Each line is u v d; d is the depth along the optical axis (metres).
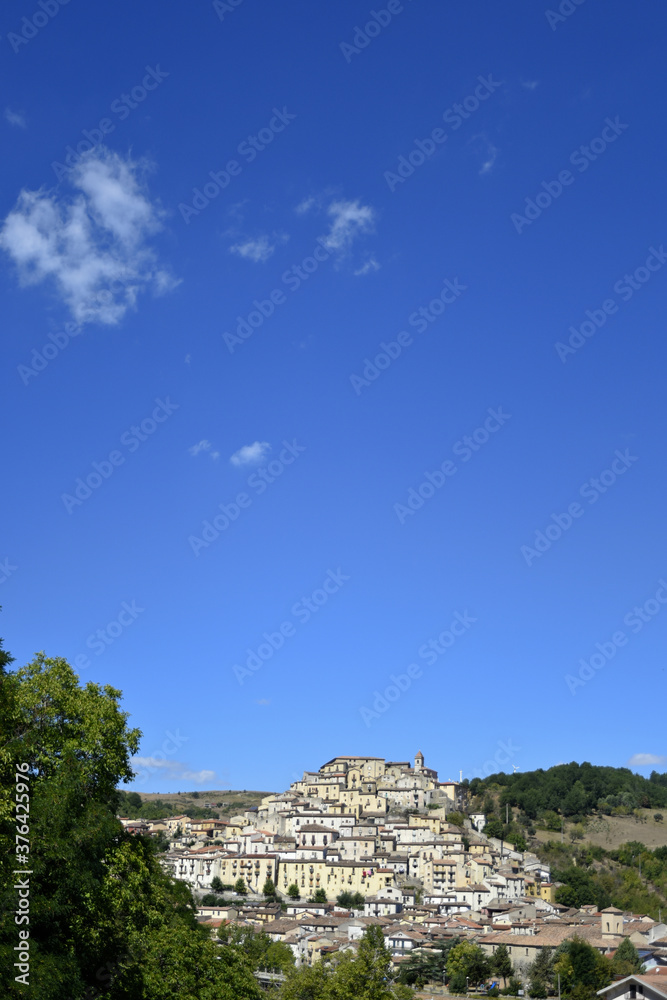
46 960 53.09
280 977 163.75
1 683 60.09
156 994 67.06
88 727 63.56
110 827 60.53
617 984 104.56
